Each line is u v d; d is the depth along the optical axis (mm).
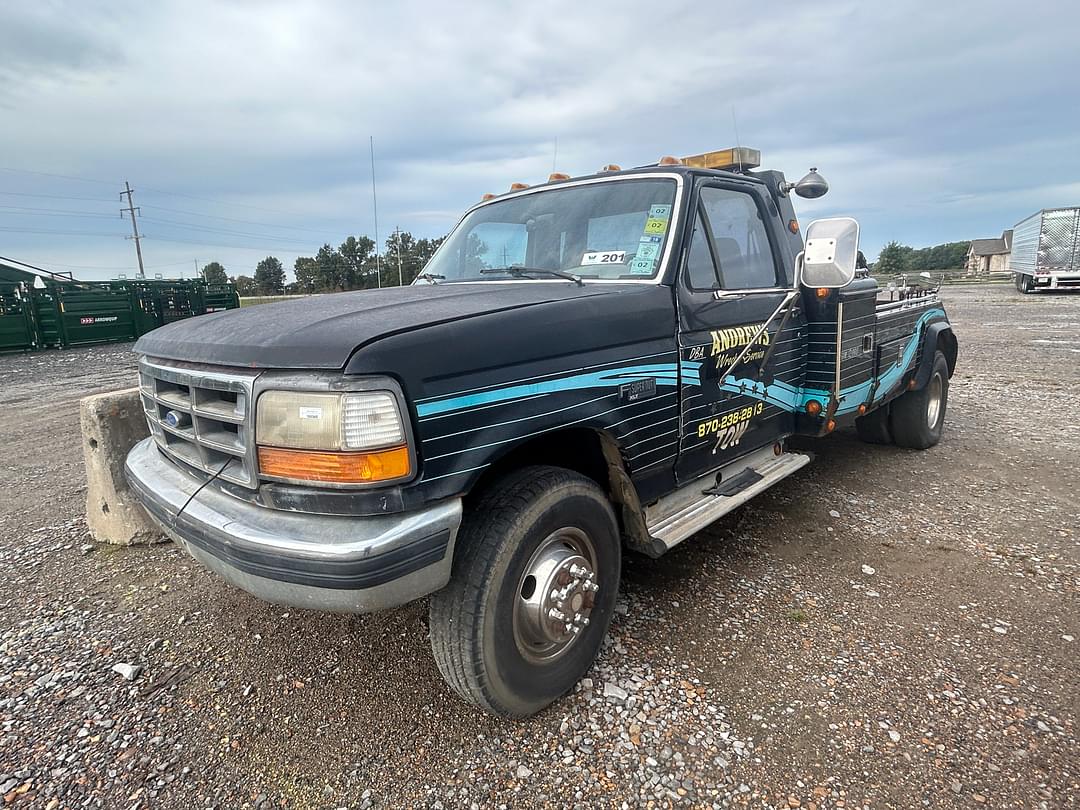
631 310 2760
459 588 2225
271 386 2049
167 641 3107
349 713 2570
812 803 2088
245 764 2328
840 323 3961
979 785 2137
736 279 3570
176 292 22656
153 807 2150
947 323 6184
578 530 2592
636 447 2781
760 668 2768
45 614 3377
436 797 2156
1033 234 30125
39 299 18438
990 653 2850
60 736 2486
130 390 4305
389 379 1959
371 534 1945
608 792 2154
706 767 2244
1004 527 4176
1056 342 13273
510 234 3793
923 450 5934
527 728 2457
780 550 3900
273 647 3027
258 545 2014
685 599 3338
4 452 6867
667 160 3516
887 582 3496
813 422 4117
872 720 2447
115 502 4082
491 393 2188
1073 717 2438
